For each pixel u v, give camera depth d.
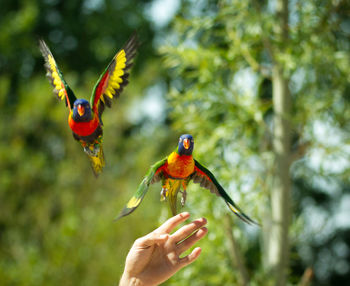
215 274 6.64
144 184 2.53
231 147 6.55
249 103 6.45
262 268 6.82
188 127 6.61
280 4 6.68
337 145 6.46
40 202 10.87
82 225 9.61
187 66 7.03
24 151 11.34
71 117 2.49
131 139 11.71
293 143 7.96
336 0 6.62
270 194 6.73
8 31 13.08
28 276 9.13
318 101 6.61
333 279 12.28
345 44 7.06
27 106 11.59
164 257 3.33
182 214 3.32
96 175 2.60
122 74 2.63
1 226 10.99
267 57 7.51
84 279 9.15
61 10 14.51
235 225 6.39
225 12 6.55
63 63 13.34
